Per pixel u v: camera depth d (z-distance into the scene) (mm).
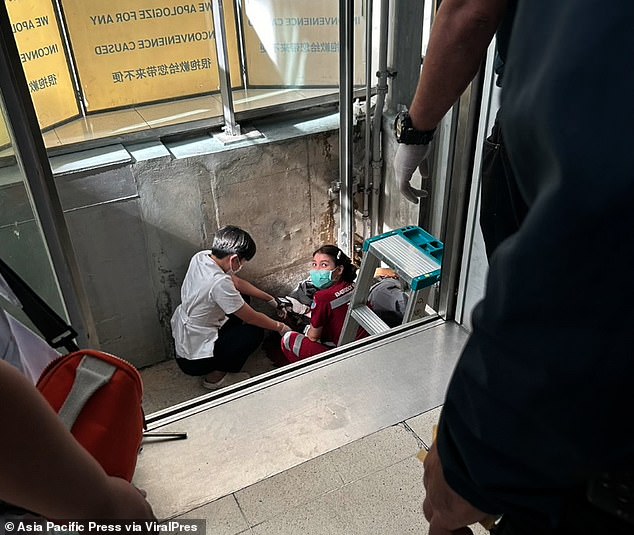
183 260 3268
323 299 3010
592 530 469
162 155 2918
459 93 1055
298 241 3588
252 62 3312
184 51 3111
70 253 1255
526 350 356
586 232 312
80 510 453
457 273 1648
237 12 3111
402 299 2859
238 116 3174
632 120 300
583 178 308
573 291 327
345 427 1393
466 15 906
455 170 1528
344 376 1536
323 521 1192
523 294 348
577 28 325
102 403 680
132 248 3080
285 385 1508
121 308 3236
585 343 329
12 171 1150
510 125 385
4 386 375
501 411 388
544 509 431
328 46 3256
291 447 1344
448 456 459
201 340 3170
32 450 398
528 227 346
